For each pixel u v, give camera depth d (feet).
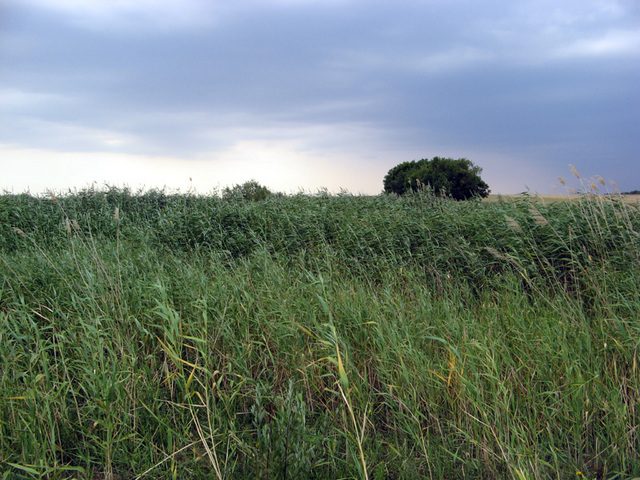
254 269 19.98
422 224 25.63
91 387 10.66
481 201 34.76
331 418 10.75
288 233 28.17
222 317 13.55
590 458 9.68
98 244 26.27
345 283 19.61
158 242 29.19
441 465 9.49
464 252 21.70
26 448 9.37
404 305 16.03
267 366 13.25
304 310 14.61
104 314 13.66
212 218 31.53
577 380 11.03
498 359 12.20
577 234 21.03
